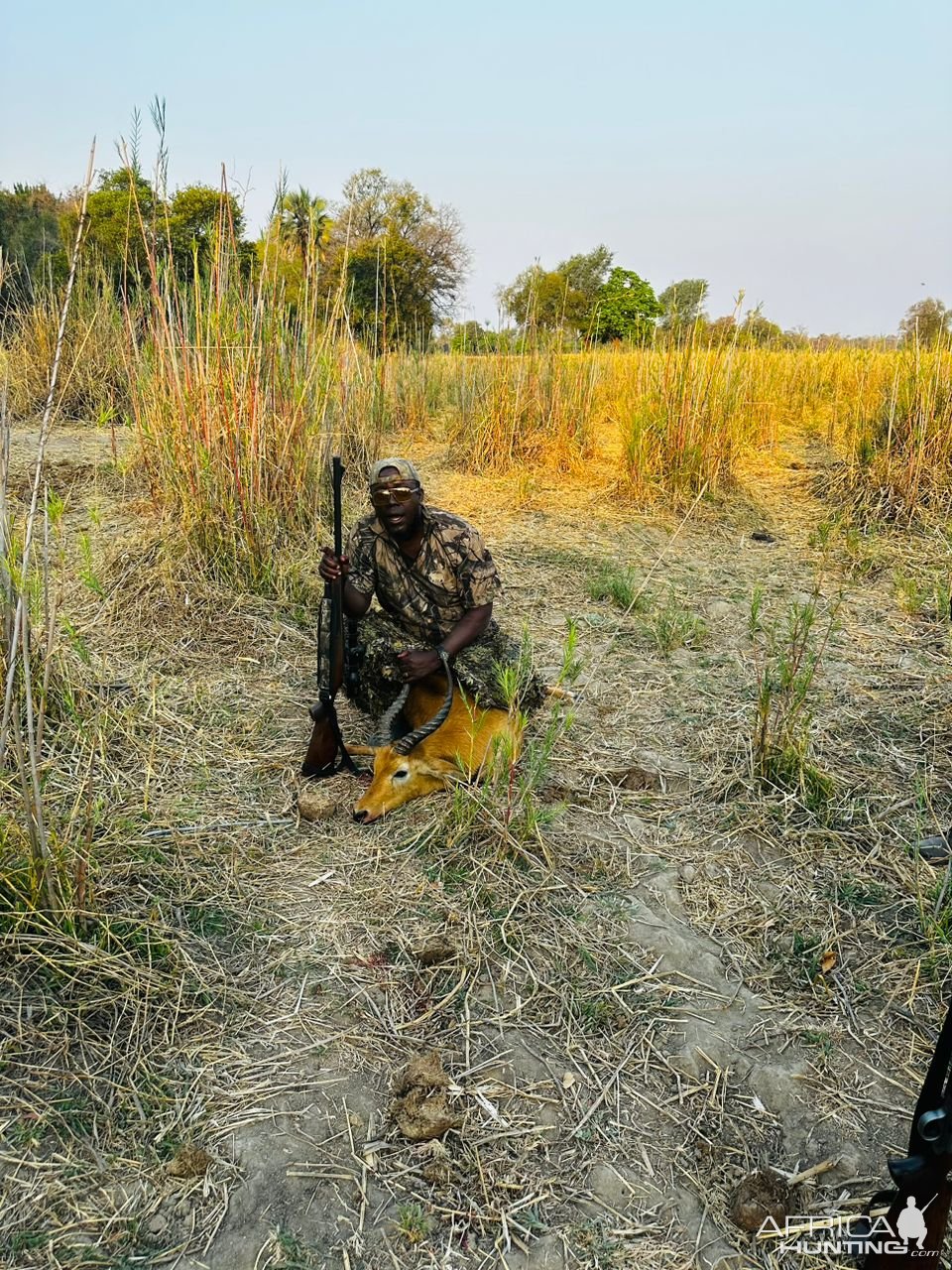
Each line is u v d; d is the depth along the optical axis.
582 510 8.32
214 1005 2.86
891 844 3.78
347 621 4.24
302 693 4.76
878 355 11.03
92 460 8.03
